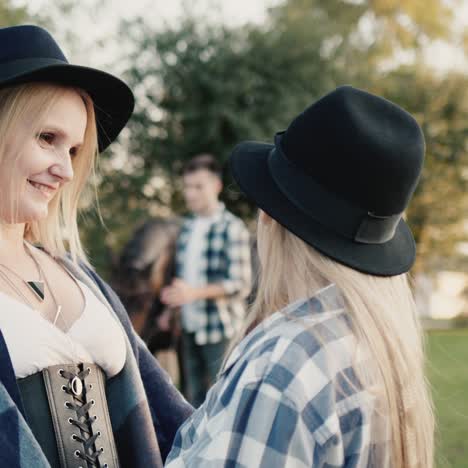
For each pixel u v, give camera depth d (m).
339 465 1.07
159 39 11.62
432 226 16.41
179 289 3.74
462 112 15.77
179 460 1.15
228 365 1.17
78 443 1.39
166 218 4.01
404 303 1.23
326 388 1.08
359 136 1.17
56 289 1.50
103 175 11.73
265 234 1.27
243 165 1.29
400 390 1.15
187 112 11.58
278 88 11.71
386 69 16.55
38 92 1.34
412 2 17.61
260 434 1.05
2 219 1.39
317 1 17.58
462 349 8.11
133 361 1.58
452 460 3.44
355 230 1.19
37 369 1.35
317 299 1.17
